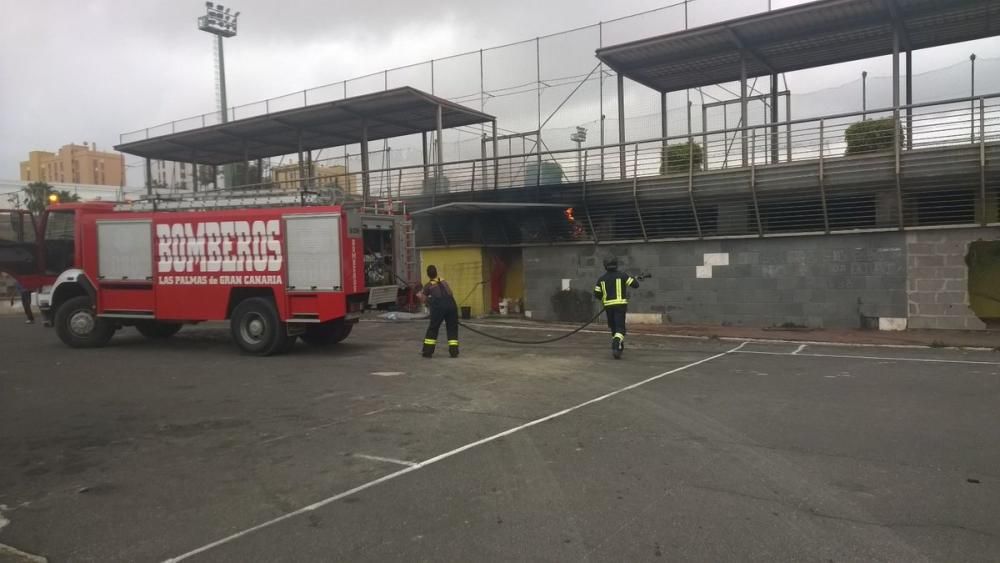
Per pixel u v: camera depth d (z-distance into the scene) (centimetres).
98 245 1323
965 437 625
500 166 1970
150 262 1288
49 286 1395
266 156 3203
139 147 2978
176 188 3162
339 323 1362
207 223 1247
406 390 888
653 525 432
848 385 893
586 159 1811
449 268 2047
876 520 435
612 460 571
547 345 1374
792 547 397
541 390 880
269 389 906
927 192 1406
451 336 1198
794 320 1561
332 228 1173
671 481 516
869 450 589
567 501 477
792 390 865
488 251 2044
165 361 1166
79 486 528
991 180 1336
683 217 1669
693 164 1691
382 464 571
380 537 422
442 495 494
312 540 419
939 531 416
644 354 1226
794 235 1548
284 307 1198
